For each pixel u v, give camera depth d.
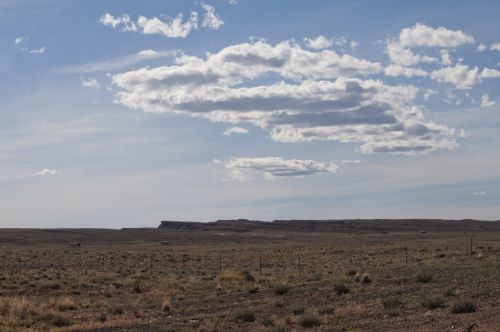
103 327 28.22
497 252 56.72
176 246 165.00
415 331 20.30
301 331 22.80
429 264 50.59
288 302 33.78
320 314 27.36
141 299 40.12
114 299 41.47
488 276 36.41
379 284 38.03
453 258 54.84
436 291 31.39
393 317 24.22
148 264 78.25
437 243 105.00
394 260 62.16
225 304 35.59
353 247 105.31
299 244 147.75
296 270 59.34
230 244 173.12
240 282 48.53
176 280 52.81
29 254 104.31
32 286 48.25
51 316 32.53
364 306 28.48
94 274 59.66
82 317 32.72
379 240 156.38
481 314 21.97
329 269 57.81
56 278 55.34
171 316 31.59
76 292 44.97
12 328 28.72
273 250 110.12
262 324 25.88
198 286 46.56
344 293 35.16
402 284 36.94
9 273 59.72
